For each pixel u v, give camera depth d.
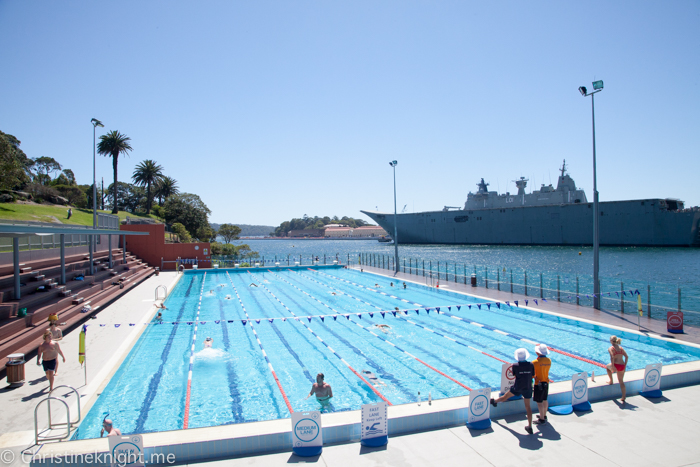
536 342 10.62
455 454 4.59
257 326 12.80
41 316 10.36
